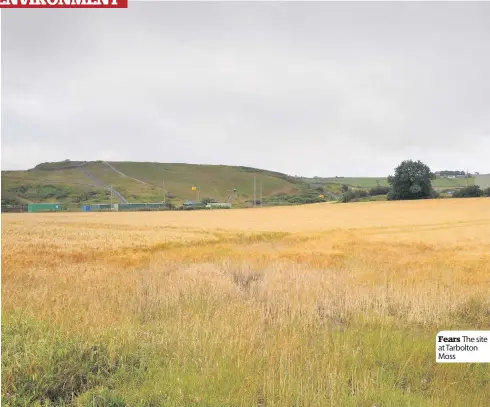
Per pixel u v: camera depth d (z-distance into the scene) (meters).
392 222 50.69
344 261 16.08
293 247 24.59
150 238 29.16
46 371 4.70
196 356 5.27
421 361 5.51
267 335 6.25
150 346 5.64
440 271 12.88
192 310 7.54
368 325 7.00
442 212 63.66
